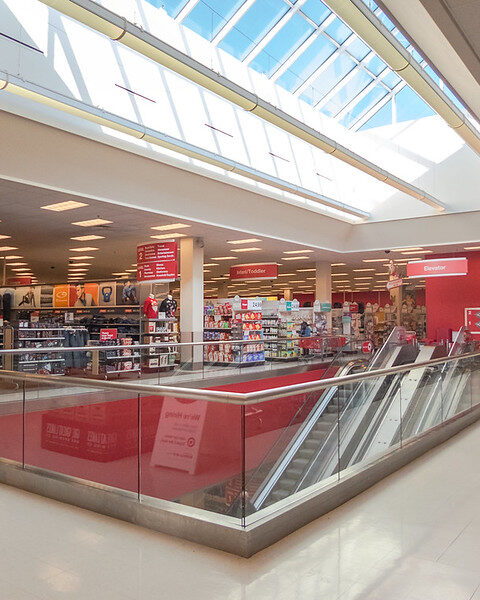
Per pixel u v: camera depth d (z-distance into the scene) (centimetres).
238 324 1453
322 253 1886
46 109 823
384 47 630
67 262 2148
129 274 2691
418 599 273
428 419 642
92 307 1474
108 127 854
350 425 470
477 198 1561
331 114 1627
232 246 1706
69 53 857
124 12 918
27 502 417
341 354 1270
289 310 1720
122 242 1616
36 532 356
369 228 1756
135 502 373
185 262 1544
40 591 277
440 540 346
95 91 902
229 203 1291
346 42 1267
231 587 283
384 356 1218
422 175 1642
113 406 398
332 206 1493
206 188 1198
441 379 692
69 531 358
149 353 1185
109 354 1095
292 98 1407
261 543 331
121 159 985
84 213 1177
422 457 571
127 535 352
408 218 1664
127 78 966
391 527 369
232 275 2030
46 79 819
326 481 420
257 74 1264
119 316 1424
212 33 1108
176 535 350
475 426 760
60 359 994
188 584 286
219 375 1265
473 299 1830
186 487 357
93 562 311
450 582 291
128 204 1090
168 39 1005
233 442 339
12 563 310
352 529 365
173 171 1089
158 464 372
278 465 369
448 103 826
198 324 1534
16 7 777
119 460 393
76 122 871
